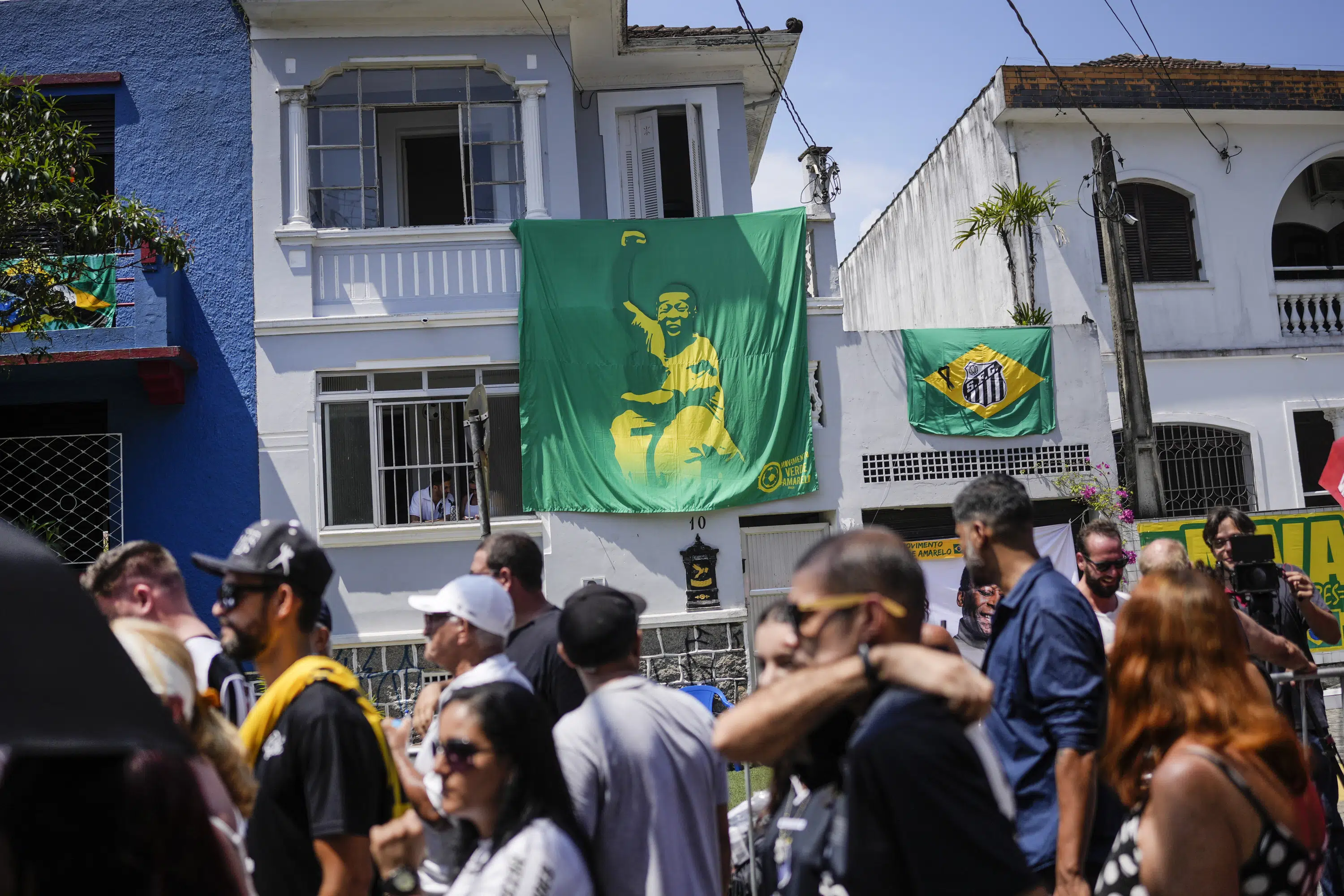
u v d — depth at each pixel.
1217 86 16.30
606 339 12.95
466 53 13.73
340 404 12.98
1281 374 16.19
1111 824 3.87
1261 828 2.70
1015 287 15.84
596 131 15.02
